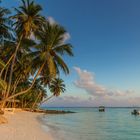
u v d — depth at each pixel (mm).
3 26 34406
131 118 61594
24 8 33500
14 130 21984
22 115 54812
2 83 30094
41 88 83438
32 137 18500
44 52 33719
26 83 65812
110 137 23344
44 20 34844
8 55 38750
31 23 33500
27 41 35500
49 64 33156
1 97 42969
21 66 42531
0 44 36469
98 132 27391
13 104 73625
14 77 47469
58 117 64312
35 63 34625
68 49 35312
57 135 22172
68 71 35281
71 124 38562
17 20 33875
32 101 91562
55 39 34656
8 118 38562
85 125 37094
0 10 33500
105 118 60812
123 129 31766
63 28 35156
